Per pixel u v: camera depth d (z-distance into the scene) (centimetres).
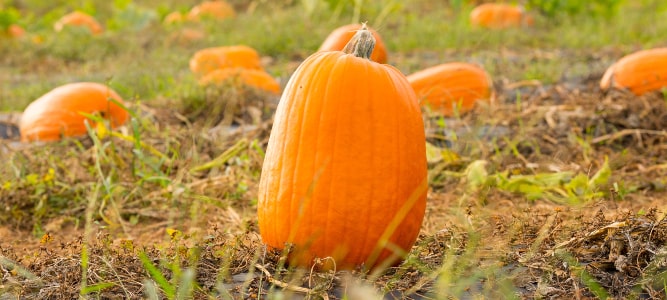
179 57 657
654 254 208
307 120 211
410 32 745
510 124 376
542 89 461
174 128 392
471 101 401
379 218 212
